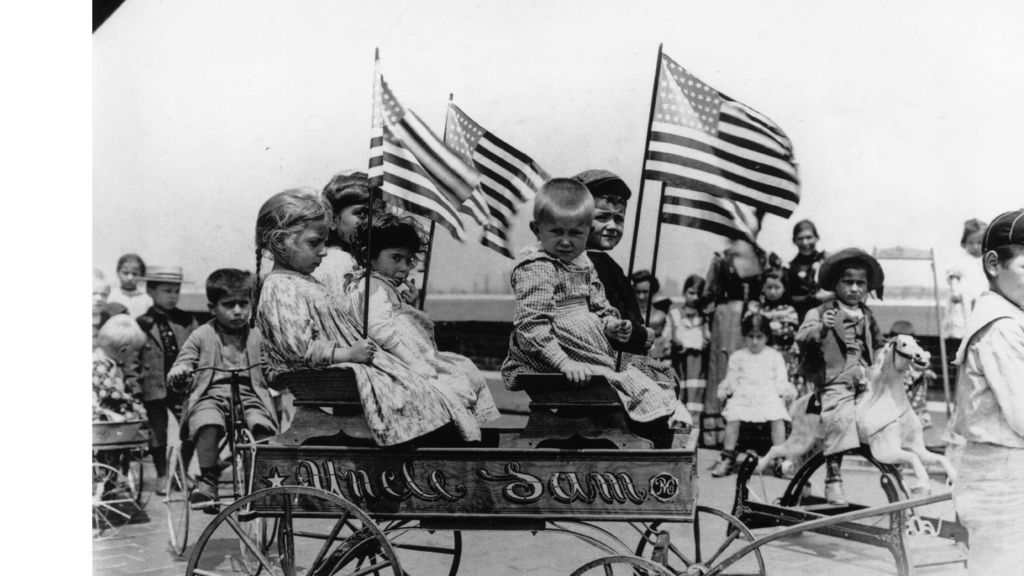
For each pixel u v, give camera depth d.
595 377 4.78
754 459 6.72
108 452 7.69
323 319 5.40
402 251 5.65
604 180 6.56
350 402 4.93
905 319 7.49
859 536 6.27
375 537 4.68
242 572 6.51
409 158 5.30
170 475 7.36
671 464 4.69
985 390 6.66
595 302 5.51
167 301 7.84
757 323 8.06
